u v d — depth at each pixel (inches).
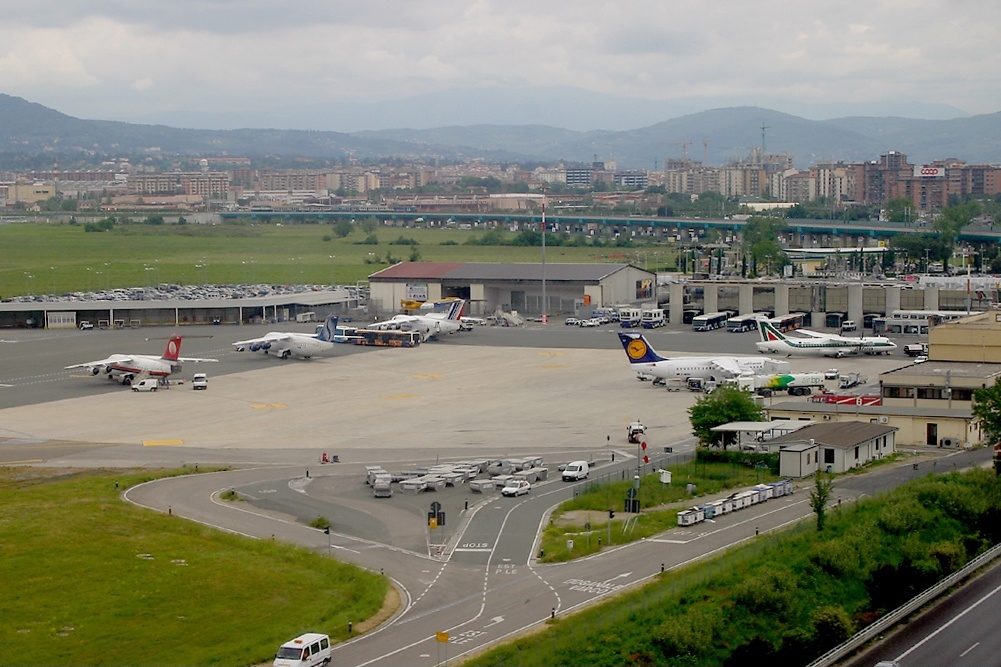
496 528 5270.7
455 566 4709.6
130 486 6097.4
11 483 6161.4
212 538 5118.1
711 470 6274.6
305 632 3951.8
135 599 4303.6
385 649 3801.7
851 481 6013.8
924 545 4785.9
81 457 6850.4
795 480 6077.8
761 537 4977.9
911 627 4104.3
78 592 4387.3
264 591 4394.7
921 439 6998.0
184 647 3846.0
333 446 7150.6
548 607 4175.7
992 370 7657.5
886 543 4852.4
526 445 7116.1
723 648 3850.9
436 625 4025.6
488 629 3971.5
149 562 4736.7
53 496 5831.7
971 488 5561.0
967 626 4094.5
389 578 4562.0
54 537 5064.0
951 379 7298.2
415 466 6540.4
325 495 5910.4
